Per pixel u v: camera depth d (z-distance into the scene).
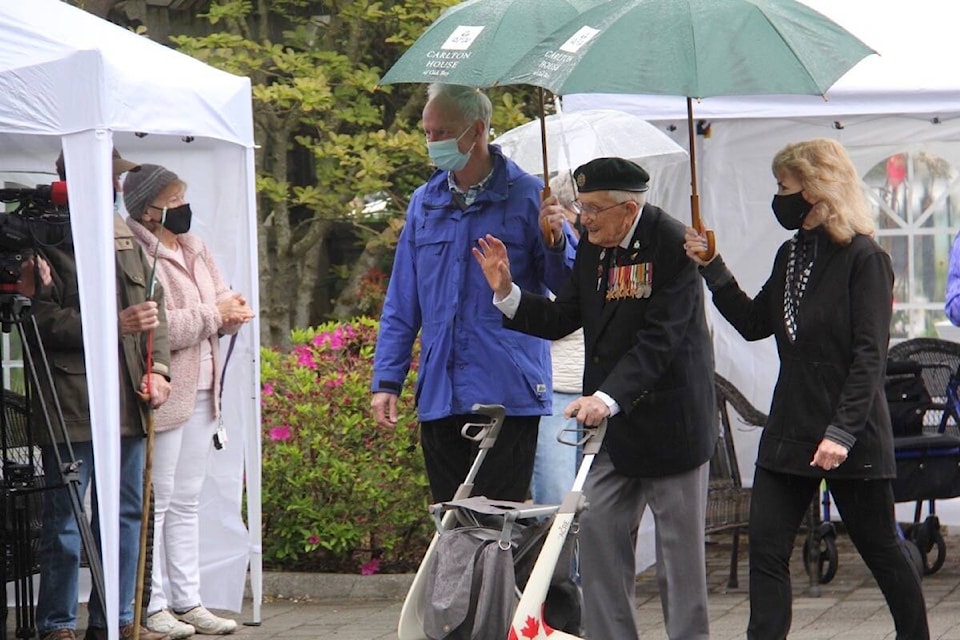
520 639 16.55
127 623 24.19
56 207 23.05
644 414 19.50
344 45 43.97
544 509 17.41
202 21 46.31
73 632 24.00
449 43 19.09
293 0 43.75
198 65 25.48
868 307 18.70
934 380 32.00
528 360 20.72
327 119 43.06
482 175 20.98
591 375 19.69
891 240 34.97
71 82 21.94
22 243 21.94
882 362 18.70
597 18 18.09
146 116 23.11
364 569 29.73
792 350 19.12
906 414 28.80
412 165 43.31
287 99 40.41
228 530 27.42
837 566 30.62
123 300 23.78
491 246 19.67
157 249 23.75
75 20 23.72
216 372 26.11
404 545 30.19
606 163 19.27
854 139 34.28
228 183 27.02
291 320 45.25
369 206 45.78
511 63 18.42
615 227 19.34
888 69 27.84
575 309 20.09
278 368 31.39
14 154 26.81
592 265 19.84
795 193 19.16
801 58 17.50
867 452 18.91
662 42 17.55
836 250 19.06
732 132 33.75
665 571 20.12
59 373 23.44
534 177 21.25
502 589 16.80
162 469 25.20
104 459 21.94
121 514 24.02
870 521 19.36
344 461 29.61
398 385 21.80
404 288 21.72
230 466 27.41
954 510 33.59
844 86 27.89
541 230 20.77
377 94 45.00
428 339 21.02
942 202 34.56
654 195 33.78
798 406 18.97
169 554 26.00
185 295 25.17
